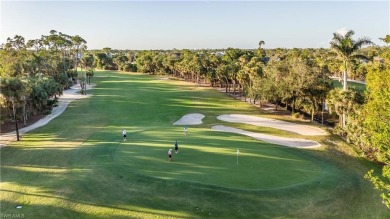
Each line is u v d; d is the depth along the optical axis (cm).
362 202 2548
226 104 8119
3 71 8825
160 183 2508
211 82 12150
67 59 15025
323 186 2658
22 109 5628
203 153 3269
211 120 6203
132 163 2956
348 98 5069
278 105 8269
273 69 7300
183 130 4672
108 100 8312
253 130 5422
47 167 3120
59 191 2533
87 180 2677
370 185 2973
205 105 7894
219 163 2978
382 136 2405
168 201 2316
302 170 2970
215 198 2328
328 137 4956
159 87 10975
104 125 5559
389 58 4084
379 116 2680
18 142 4419
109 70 19588
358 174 3319
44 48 15675
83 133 4762
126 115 6638
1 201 2414
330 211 2336
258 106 8038
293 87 6594
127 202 2327
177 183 2483
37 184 2692
